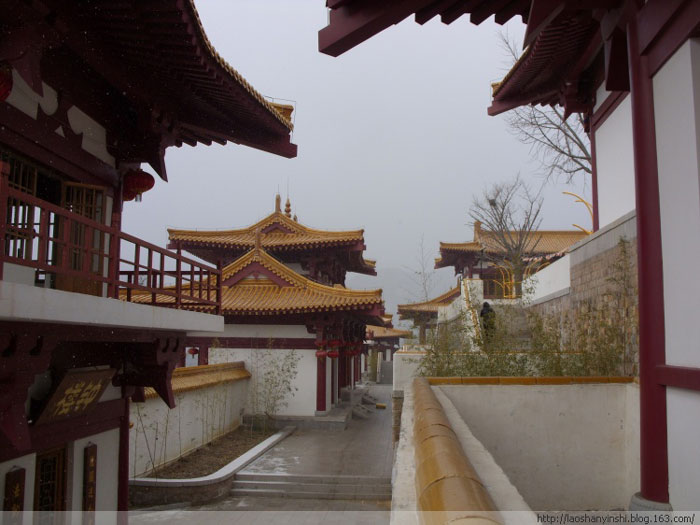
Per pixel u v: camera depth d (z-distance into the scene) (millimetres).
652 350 5344
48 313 5289
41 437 7086
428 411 3871
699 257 4699
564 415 7129
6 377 5582
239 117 9789
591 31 9492
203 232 27406
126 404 9273
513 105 12961
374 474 14781
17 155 6715
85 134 8031
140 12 6473
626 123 9539
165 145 9133
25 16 5789
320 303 21328
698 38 4824
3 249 4773
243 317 22766
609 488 6988
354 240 25344
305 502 13477
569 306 11453
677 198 5043
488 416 7148
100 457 8570
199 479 13266
